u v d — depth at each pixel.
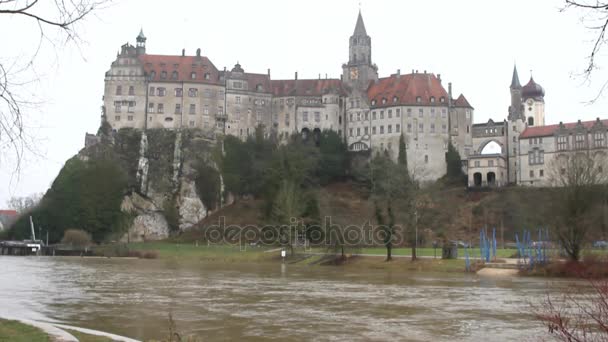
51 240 156.25
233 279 60.00
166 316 32.31
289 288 49.72
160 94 181.00
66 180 162.75
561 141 155.12
